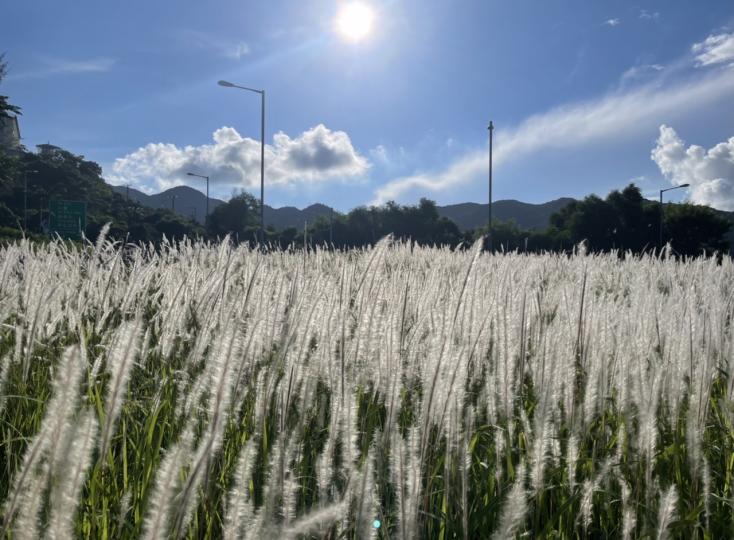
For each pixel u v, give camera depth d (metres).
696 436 2.28
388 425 2.10
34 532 1.14
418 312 3.37
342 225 86.00
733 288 4.10
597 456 2.61
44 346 3.46
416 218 86.75
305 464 2.21
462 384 2.05
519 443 2.62
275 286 3.00
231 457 2.31
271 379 2.35
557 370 2.49
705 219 66.06
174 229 53.16
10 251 4.16
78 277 4.90
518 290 3.14
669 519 1.78
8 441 2.36
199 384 2.13
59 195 81.81
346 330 2.67
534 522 2.13
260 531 1.22
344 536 1.63
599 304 3.34
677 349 2.82
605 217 69.19
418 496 1.54
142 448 2.37
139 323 1.62
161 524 1.17
